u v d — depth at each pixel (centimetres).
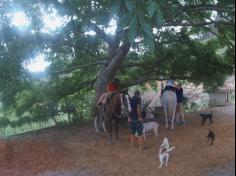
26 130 2039
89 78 1916
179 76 1922
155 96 2333
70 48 1523
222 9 1180
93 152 1245
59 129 1694
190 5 1227
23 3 900
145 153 1222
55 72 1628
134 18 625
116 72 1777
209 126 1616
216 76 1912
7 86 1227
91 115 1920
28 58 1156
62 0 935
